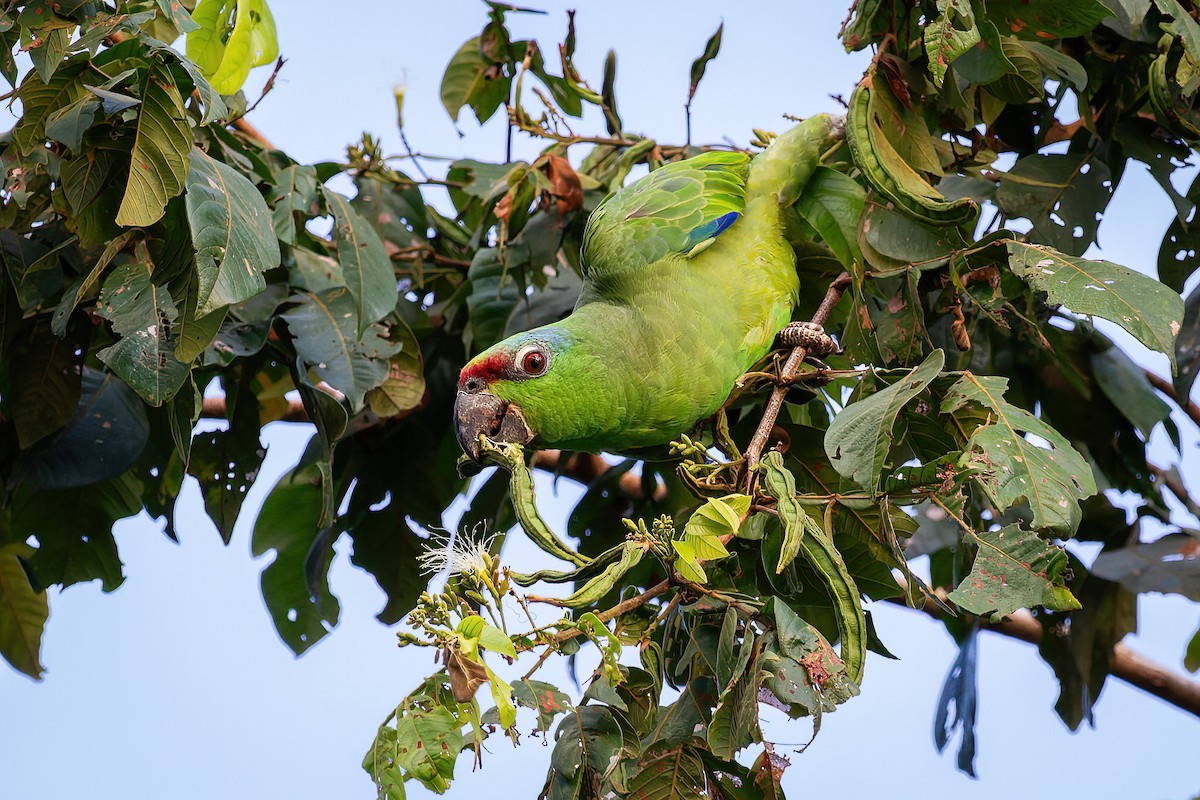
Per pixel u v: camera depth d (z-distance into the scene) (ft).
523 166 29.81
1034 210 25.79
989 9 23.86
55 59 20.79
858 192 25.21
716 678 17.78
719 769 17.97
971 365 28.30
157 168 20.25
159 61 20.39
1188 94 23.72
